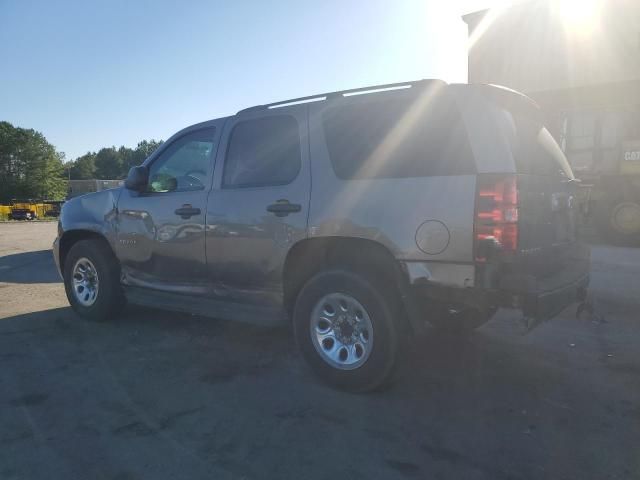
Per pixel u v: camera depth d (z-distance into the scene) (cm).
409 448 293
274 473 268
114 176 13650
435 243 329
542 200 354
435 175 337
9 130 9194
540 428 318
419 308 346
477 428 317
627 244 1105
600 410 343
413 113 356
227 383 388
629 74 1359
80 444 299
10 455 287
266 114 432
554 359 443
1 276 908
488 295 316
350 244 373
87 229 550
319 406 348
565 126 1389
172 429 316
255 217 412
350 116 385
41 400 359
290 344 485
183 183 483
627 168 1097
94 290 557
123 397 363
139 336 511
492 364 430
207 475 267
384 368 353
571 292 362
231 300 443
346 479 263
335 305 376
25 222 3675
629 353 457
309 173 392
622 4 1360
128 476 266
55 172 9562
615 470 271
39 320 573
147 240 496
